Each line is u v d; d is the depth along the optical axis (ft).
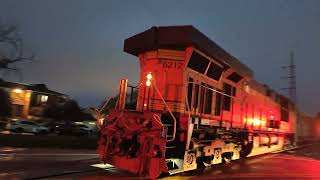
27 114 159.02
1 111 129.90
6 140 73.15
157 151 34.22
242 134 57.06
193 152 39.86
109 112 39.73
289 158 72.28
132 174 38.04
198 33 39.22
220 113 48.01
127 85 40.68
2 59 81.20
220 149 47.57
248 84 60.34
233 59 49.57
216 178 39.45
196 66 41.52
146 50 41.42
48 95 167.53
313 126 148.15
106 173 38.17
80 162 46.57
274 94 81.00
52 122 141.59
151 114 35.47
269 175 45.52
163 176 38.88
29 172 36.01
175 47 39.58
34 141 74.49
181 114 38.83
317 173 51.11
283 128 88.63
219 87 48.11
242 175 43.42
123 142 36.65
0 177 32.48
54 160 47.57
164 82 39.83
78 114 146.41
